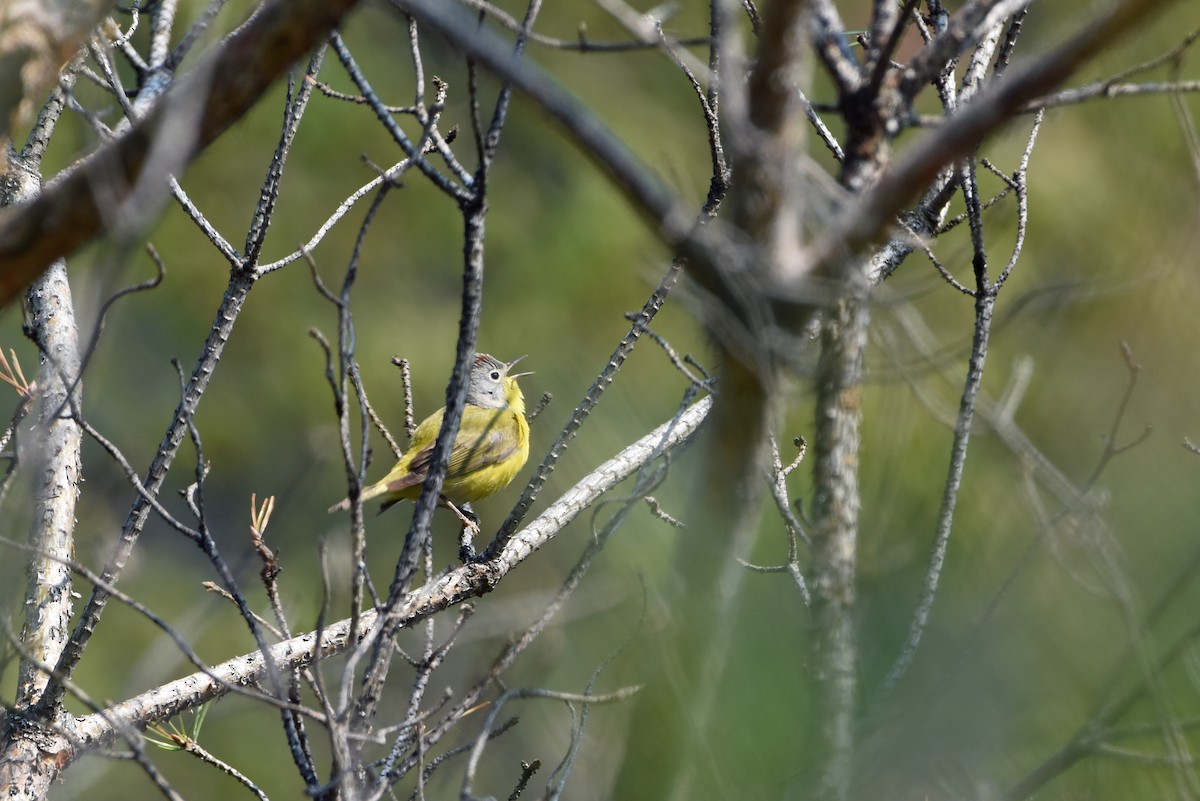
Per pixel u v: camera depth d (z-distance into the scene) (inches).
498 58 206.1
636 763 219.0
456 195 232.8
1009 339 398.0
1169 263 315.9
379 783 246.7
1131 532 237.5
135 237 224.7
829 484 238.4
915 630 226.2
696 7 618.2
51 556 237.9
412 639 516.7
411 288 744.3
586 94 717.9
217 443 701.9
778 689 219.3
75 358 333.1
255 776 632.4
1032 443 293.6
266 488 698.8
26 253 223.9
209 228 319.0
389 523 695.1
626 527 282.7
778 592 228.8
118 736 306.2
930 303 428.1
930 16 318.0
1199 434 290.8
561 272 703.7
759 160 203.5
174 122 214.5
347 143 738.2
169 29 373.7
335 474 699.4
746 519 222.8
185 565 683.4
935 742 217.0
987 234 426.9
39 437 279.6
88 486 677.9
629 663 267.0
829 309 230.5
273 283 732.0
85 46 297.9
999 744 220.4
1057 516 237.5
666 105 740.0
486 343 688.4
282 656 320.8
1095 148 544.7
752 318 202.7
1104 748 222.1
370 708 249.0
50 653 311.4
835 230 202.7
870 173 227.9
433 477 247.3
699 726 216.2
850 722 218.1
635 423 360.2
